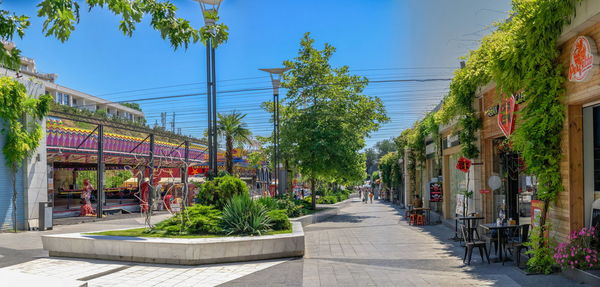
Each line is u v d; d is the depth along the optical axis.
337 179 28.69
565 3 6.89
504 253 9.74
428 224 18.72
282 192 29.55
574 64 7.02
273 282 7.73
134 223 18.48
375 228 17.58
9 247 12.13
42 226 16.16
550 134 7.79
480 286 6.95
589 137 7.54
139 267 9.24
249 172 37.34
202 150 35.50
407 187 31.73
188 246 9.47
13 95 15.92
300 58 26.55
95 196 33.03
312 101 26.27
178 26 6.09
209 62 14.14
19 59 6.03
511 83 8.72
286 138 25.14
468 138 13.48
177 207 13.35
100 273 8.62
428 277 7.78
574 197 7.50
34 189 16.75
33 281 5.81
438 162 21.70
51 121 19.36
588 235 6.90
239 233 11.04
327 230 17.16
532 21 7.70
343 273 8.40
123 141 25.22
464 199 13.77
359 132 27.17
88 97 75.94
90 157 23.89
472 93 13.38
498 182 11.75
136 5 5.90
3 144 15.98
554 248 7.54
